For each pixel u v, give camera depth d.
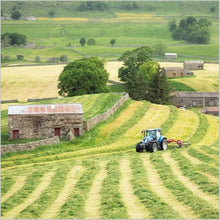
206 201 80.81
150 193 87.56
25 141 184.38
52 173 116.50
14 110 191.75
